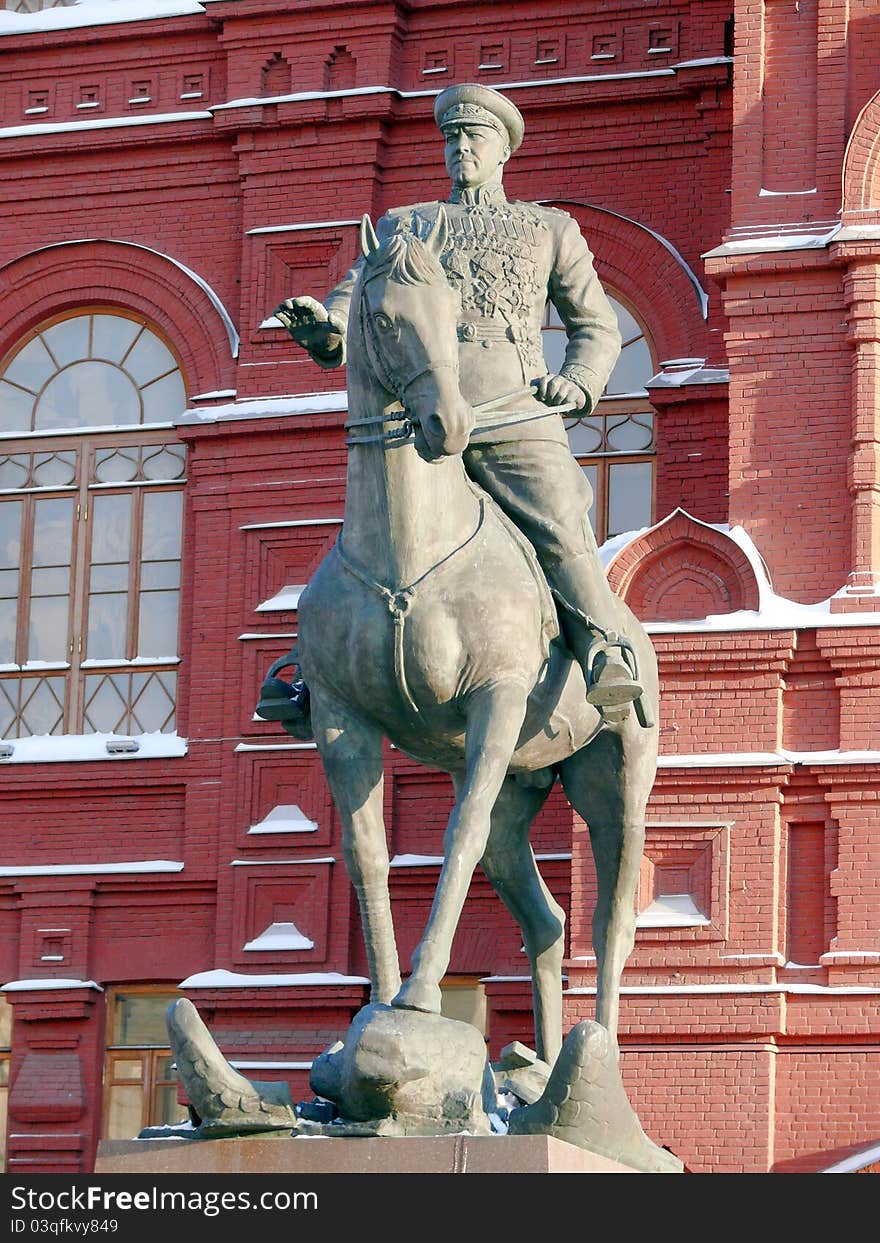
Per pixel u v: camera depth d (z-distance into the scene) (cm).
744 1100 2253
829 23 2517
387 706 1276
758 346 2455
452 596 1265
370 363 1251
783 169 2494
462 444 1199
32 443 2905
